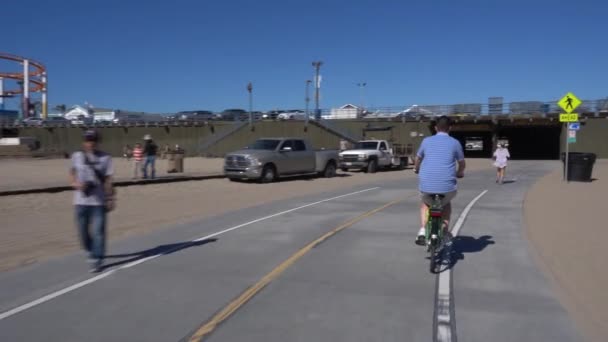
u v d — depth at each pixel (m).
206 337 4.87
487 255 8.09
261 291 6.27
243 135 60.56
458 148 7.29
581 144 49.69
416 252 8.33
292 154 24.77
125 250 8.52
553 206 13.80
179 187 20.80
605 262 7.57
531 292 6.19
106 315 5.46
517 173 29.39
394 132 55.44
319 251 8.41
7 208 14.02
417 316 5.39
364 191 18.78
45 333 4.98
